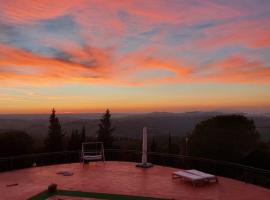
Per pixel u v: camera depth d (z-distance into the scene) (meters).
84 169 10.87
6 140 19.11
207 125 17.20
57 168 11.04
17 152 19.50
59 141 27.77
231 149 16.23
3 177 9.63
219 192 8.00
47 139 27.69
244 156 16.11
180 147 18.06
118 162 12.25
